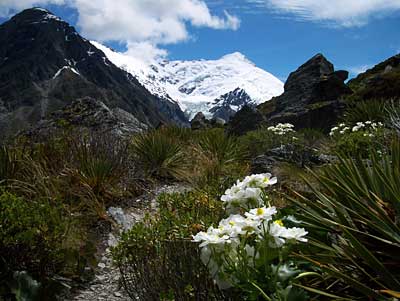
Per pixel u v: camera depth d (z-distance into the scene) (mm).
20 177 6312
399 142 3604
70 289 4395
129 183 7504
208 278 3211
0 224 4109
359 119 11766
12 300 3926
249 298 2484
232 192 2865
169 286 3420
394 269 2768
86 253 4812
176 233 3855
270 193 5883
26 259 4234
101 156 7391
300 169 8242
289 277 2434
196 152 9805
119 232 5773
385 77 17938
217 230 2418
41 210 4586
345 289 2816
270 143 11602
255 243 2590
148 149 9000
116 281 4617
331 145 10055
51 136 8570
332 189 3408
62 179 6801
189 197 5090
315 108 17797
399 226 2869
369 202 2980
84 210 6332
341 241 2916
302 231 2350
